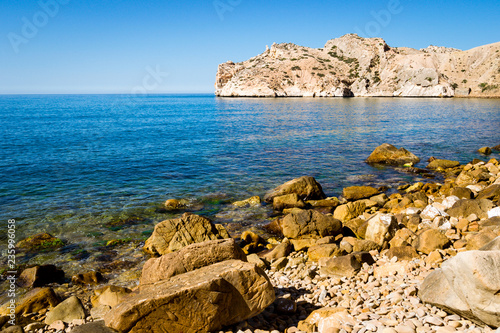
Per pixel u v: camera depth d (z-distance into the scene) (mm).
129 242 11164
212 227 10812
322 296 6734
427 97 135125
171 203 14680
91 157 24891
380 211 13438
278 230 12023
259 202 15234
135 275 9109
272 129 42406
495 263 4770
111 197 15742
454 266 5191
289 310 6211
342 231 11656
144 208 14375
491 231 8156
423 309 5555
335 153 26734
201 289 5273
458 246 8656
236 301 5633
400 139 33250
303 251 10352
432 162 21656
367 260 8477
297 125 46438
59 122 52875
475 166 19672
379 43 167250
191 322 5246
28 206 14391
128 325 5055
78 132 39875
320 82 150375
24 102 147500
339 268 8016
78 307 7129
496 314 4555
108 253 10414
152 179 19000
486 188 14008
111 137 35781
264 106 94250
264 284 5863
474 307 4793
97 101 163625
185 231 10500
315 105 93625
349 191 15633
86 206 14484
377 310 5785
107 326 5227
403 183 18391
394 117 55812
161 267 6590
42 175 19531
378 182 18703
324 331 5109
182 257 6652
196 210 14289
